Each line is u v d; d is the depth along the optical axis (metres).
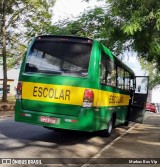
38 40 11.03
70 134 13.26
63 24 19.88
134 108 18.97
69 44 10.75
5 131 13.20
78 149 10.33
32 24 32.28
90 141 12.02
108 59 12.02
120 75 14.76
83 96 10.26
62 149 10.10
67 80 10.36
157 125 20.14
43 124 10.43
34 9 32.44
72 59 10.57
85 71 10.42
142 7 12.74
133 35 13.98
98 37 17.70
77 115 10.24
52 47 10.81
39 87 10.55
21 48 33.66
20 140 11.16
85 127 10.27
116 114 14.45
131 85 18.53
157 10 12.48
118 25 14.98
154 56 16.59
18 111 10.73
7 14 32.53
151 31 13.45
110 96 12.75
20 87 10.77
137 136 13.62
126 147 10.64
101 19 18.39
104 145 11.53
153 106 53.06
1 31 32.56
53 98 10.39
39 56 10.84
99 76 10.78
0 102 31.31
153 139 12.75
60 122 10.30
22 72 10.84
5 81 32.09
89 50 10.61
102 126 11.95
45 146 10.38
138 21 12.70
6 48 33.84
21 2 32.09
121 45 17.14
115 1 13.73
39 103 10.51
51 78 10.46
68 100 10.30
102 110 11.57
